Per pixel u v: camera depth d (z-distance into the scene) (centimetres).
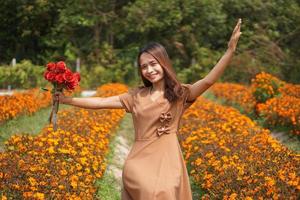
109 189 721
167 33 3266
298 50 3300
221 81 2808
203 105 1333
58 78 447
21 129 1116
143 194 388
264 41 3147
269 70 2939
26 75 2533
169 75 412
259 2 3366
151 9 3159
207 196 619
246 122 1026
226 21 3409
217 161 680
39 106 1480
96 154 775
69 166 662
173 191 388
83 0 3241
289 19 3466
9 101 1283
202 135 860
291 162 647
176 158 404
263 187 559
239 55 2912
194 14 3281
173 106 413
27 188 545
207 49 3189
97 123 1007
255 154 704
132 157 412
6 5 3416
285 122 1198
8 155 654
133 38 3372
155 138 411
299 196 540
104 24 3341
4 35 3494
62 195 555
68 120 1031
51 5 3359
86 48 3278
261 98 1487
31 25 3438
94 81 2916
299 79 3017
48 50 3444
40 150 695
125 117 1520
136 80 2958
